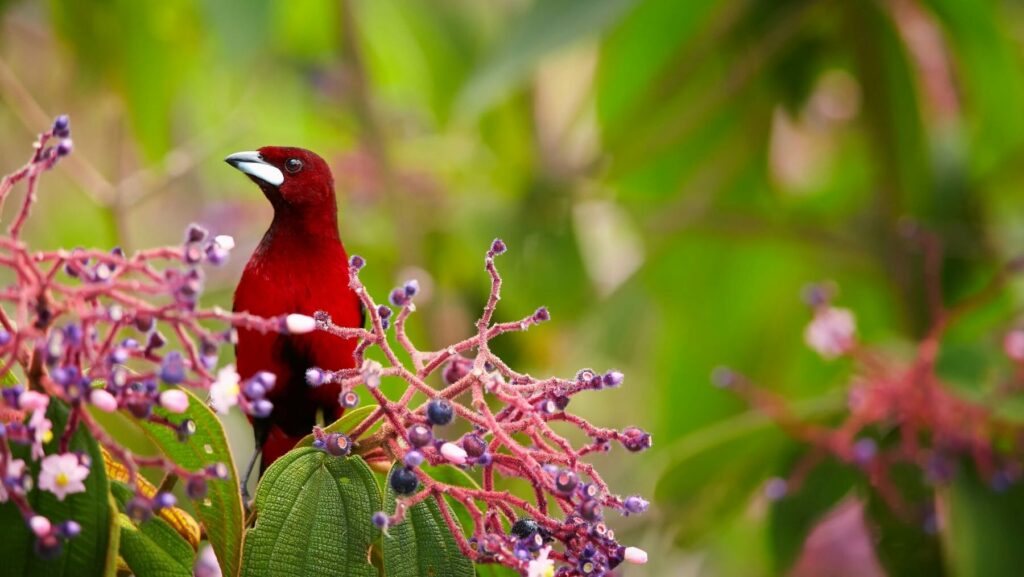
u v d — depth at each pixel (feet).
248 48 9.61
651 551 9.73
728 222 11.01
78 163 9.82
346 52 11.05
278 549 8.44
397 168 11.21
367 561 8.45
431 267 11.10
